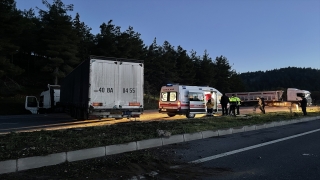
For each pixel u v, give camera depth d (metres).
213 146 8.37
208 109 18.69
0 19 26.81
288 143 9.00
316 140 9.62
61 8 35.91
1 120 18.08
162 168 5.83
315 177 5.34
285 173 5.60
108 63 14.53
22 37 43.50
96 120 17.39
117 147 7.08
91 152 6.50
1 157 5.44
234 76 78.06
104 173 5.31
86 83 14.41
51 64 35.41
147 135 8.62
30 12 55.94
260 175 5.45
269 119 15.17
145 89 45.12
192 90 19.50
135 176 5.21
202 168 5.91
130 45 41.56
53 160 5.81
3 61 27.39
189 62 56.00
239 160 6.66
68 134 8.61
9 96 37.88
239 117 16.08
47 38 36.38
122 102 14.74
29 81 47.72
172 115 20.34
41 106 30.92
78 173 5.25
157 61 46.78
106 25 40.38
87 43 44.75
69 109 20.39
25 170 5.37
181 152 7.45
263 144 8.77
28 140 7.40
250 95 47.88
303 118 16.94
